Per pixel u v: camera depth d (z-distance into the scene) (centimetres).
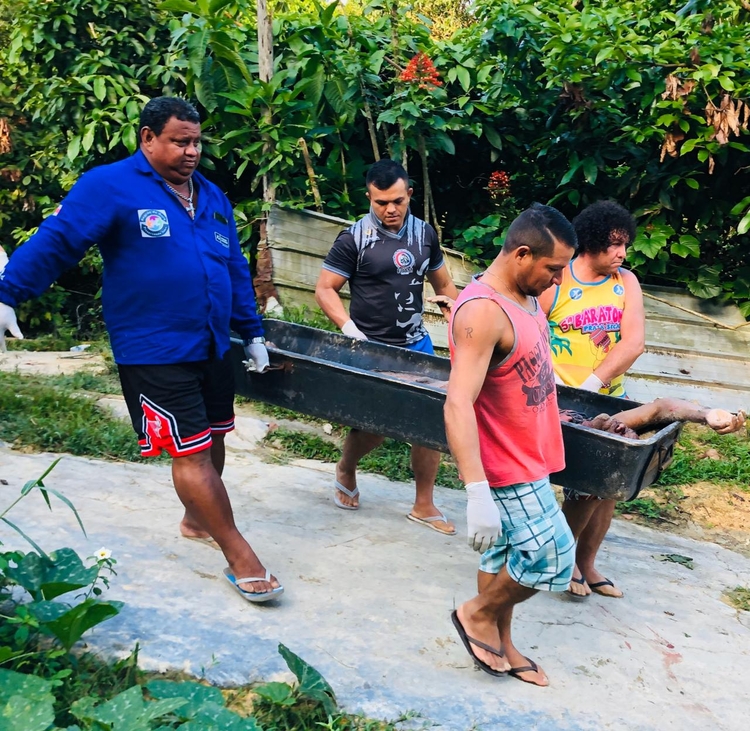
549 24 666
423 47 732
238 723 230
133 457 464
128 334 310
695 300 682
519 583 276
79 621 250
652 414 320
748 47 634
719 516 530
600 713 286
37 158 884
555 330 385
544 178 756
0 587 267
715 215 676
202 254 316
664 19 730
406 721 263
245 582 315
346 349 429
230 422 357
